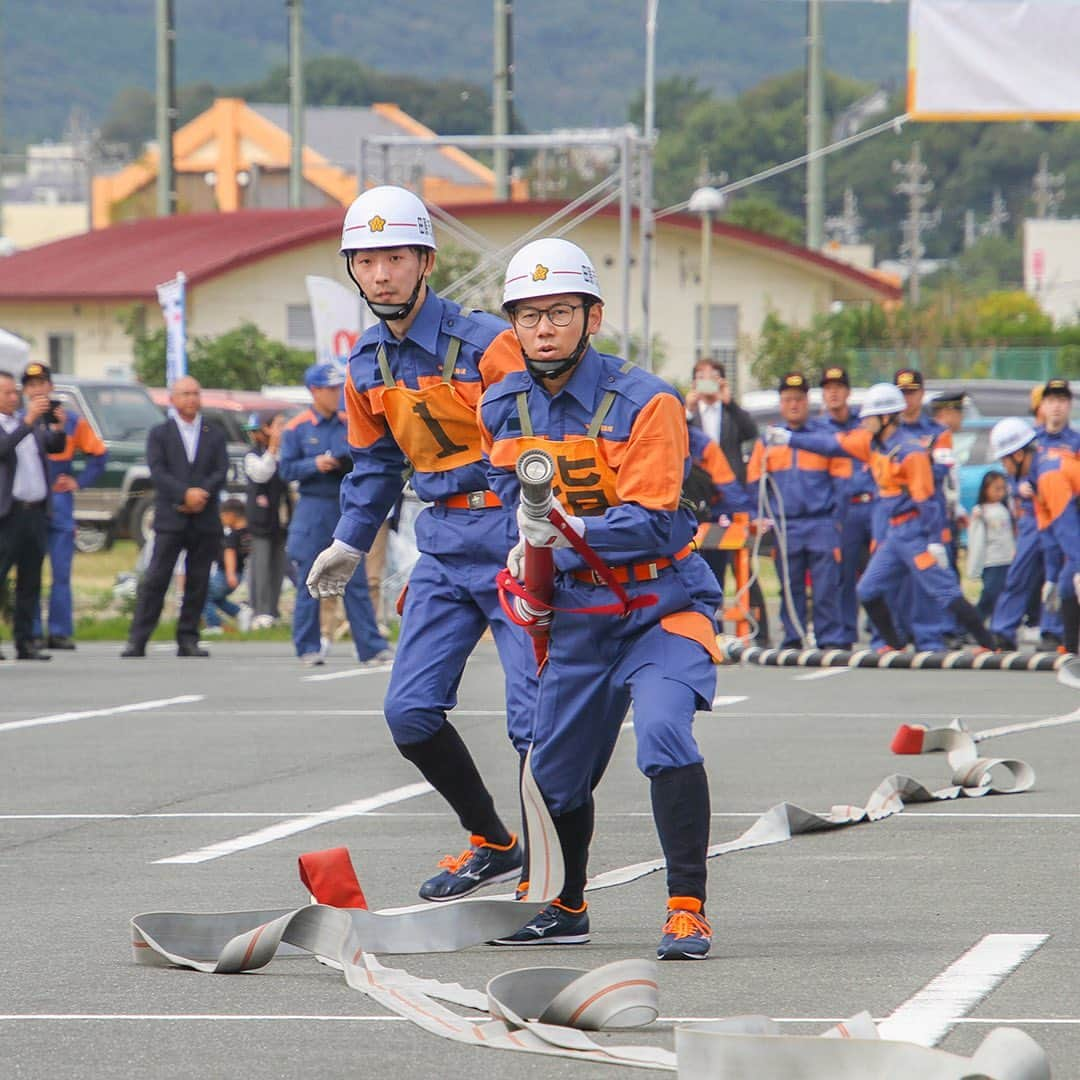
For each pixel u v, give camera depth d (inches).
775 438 1891.0
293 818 991.6
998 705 1472.7
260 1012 612.7
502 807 1013.8
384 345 780.0
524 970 595.8
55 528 2007.9
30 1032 588.4
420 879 829.8
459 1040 573.0
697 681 677.3
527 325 673.6
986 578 2117.4
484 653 1991.9
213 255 5462.6
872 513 1882.4
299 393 3804.1
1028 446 1920.5
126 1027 593.9
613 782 1114.1
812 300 6053.2
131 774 1143.6
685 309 5871.1
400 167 3900.1
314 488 1770.4
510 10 4899.1
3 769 1166.3
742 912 759.7
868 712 1428.4
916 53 2677.2
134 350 5201.8
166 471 1903.3
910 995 619.5
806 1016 595.5
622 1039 576.1
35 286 5570.9
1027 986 629.9
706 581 692.7
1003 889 795.4
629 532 663.1
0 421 1854.1
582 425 680.4
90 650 2028.8
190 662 1862.7
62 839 938.7
